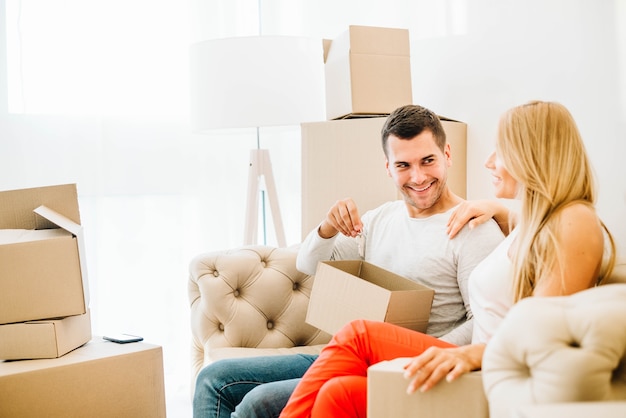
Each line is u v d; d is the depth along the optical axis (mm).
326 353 1411
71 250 1800
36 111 2838
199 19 3020
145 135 2965
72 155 2877
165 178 2994
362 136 2193
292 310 2141
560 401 932
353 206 1864
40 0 2838
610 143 1801
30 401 1668
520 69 2121
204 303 2113
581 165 1321
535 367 971
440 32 2514
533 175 1316
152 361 1861
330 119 2527
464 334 1588
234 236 3125
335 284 1659
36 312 1776
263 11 3111
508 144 1356
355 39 2301
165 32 2982
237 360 1821
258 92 2404
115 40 2918
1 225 1903
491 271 1412
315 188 2264
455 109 2447
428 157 1765
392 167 1810
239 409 1611
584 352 934
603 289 1005
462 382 1111
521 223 1337
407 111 1797
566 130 1331
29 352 1760
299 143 3203
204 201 3061
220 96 2426
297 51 2443
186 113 3014
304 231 2289
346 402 1313
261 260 2193
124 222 2957
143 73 2955
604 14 1799
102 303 2936
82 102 2881
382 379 1153
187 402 2811
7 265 1756
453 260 1727
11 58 2811
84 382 1744
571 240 1245
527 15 2080
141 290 2984
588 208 1286
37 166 2842
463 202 1762
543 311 995
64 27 2861
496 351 1028
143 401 1844
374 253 1942
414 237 1828
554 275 1244
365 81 2309
